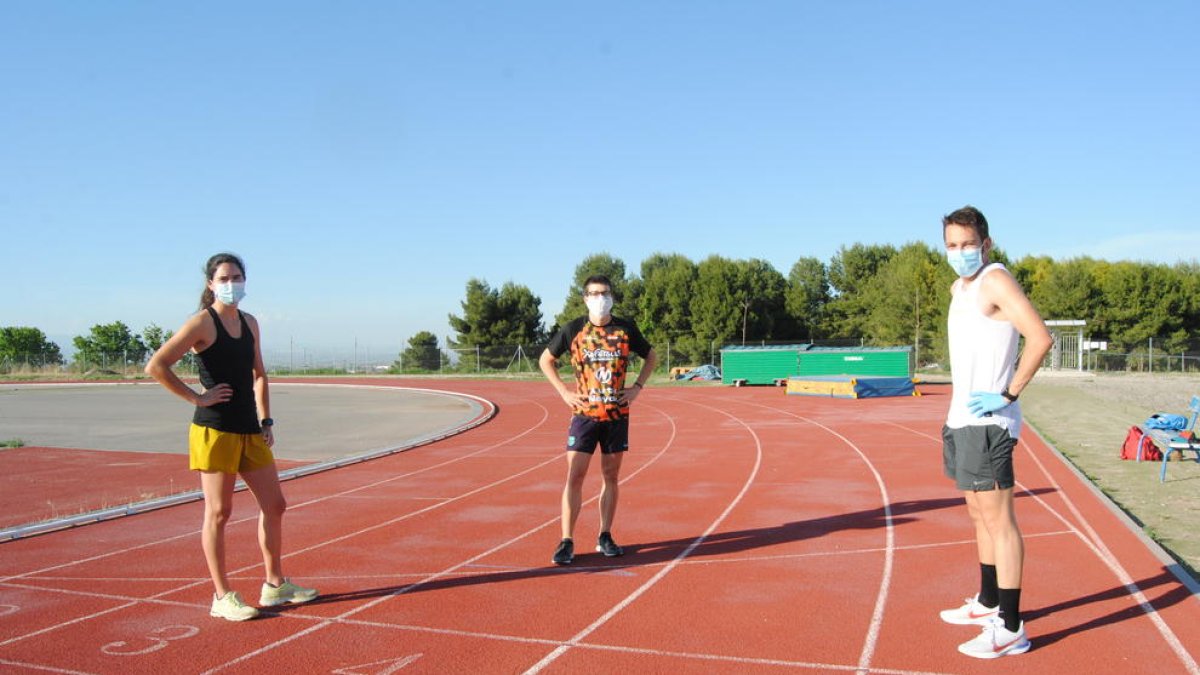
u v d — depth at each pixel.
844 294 64.25
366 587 5.84
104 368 53.53
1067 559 6.27
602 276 6.29
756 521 7.88
